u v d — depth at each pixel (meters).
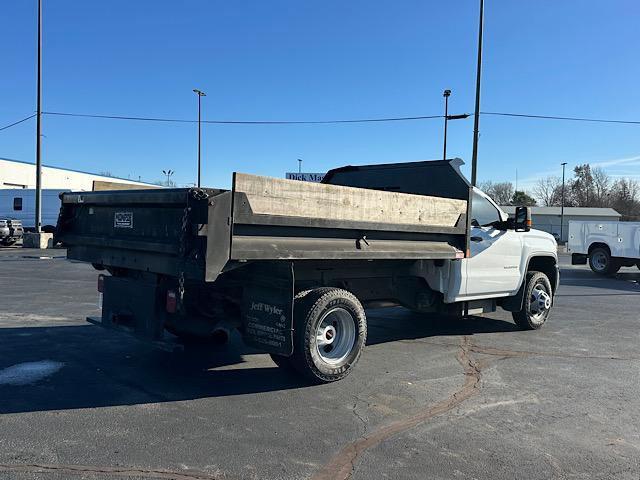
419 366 6.48
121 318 5.73
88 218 6.34
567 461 3.95
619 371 6.46
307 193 5.17
